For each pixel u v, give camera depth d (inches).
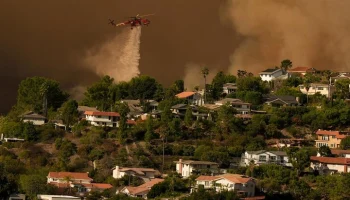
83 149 7170.3
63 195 6097.4
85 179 6540.4
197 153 7160.4
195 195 5812.0
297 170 6850.4
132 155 7130.9
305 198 6205.7
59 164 6870.1
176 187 6250.0
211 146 7337.6
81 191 6348.4
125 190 6240.2
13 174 6525.6
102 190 6353.3
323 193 6264.8
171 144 7357.3
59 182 6412.4
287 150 7126.0
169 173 6825.8
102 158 7057.1
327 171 6953.7
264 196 6190.9
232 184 6131.9
